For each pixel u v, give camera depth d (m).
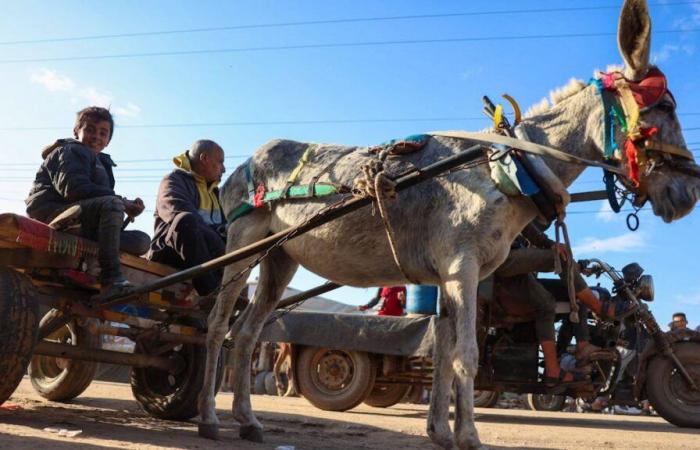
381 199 4.14
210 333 5.29
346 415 7.71
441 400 4.64
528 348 7.58
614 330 7.66
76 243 4.82
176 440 4.48
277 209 5.38
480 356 7.66
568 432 6.57
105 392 8.67
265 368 14.91
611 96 4.35
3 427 4.33
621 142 4.27
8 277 4.49
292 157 5.46
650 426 7.93
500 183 4.19
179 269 5.95
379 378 8.53
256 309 5.68
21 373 4.40
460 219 4.28
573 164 4.43
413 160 4.68
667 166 4.23
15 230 4.46
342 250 4.91
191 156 6.91
